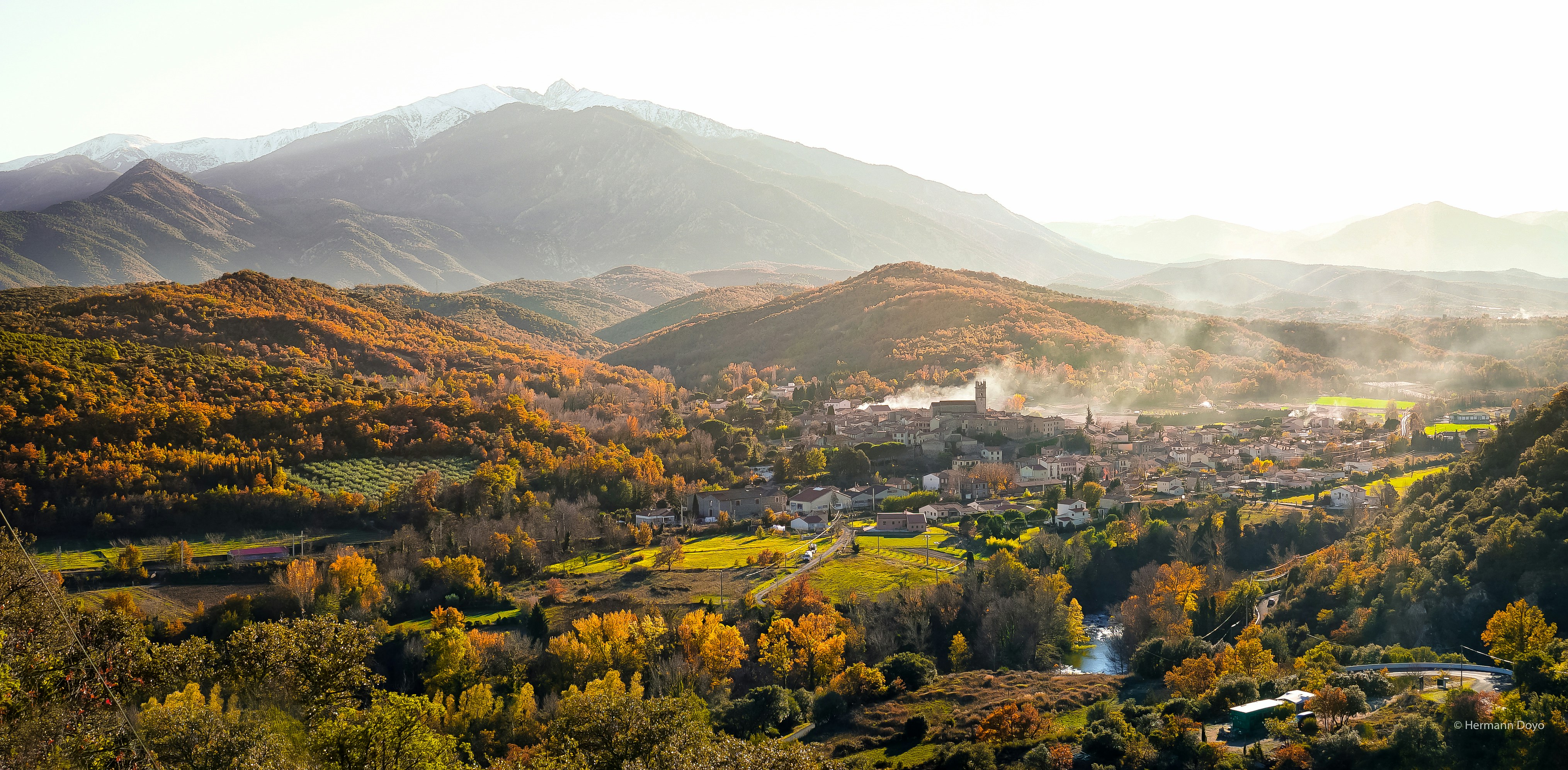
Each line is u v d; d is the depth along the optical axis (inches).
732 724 4441.4
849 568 6648.6
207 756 2422.5
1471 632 4640.8
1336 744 3331.7
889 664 5103.3
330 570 6013.8
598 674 4975.4
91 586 5979.3
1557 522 4842.5
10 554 2396.7
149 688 2640.3
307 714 2748.5
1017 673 5132.9
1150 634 5462.6
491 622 5718.5
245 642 2839.6
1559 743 3100.4
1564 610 4490.7
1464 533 5221.5
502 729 4453.7
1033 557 6683.1
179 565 6289.4
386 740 2596.0
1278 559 6860.2
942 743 4160.9
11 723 2149.4
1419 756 3208.7
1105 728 3777.1
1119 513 7785.4
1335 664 4313.5
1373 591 5201.8
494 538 6845.5
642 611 5664.4
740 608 5728.3
